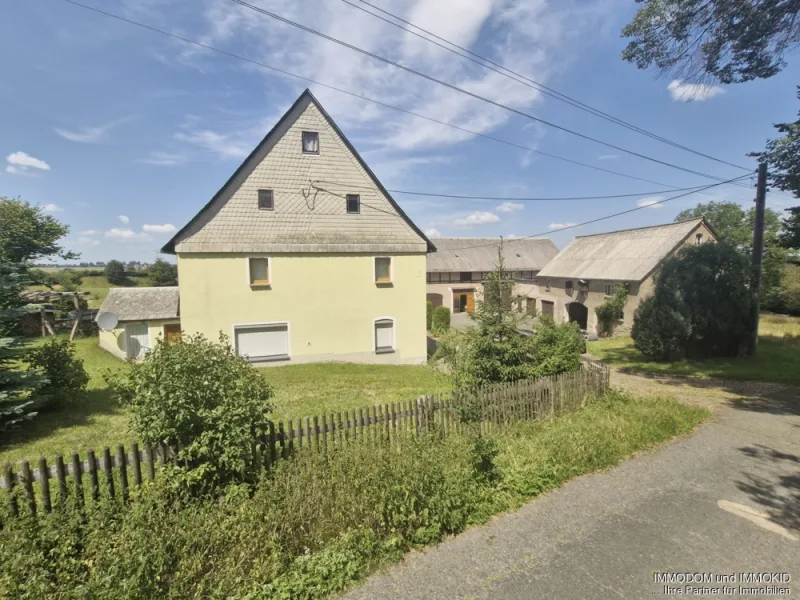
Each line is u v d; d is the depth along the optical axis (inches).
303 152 625.3
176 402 167.6
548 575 139.8
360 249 654.5
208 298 582.6
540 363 321.1
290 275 618.8
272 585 130.9
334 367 601.9
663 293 640.4
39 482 164.7
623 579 137.2
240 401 176.2
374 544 151.1
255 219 601.0
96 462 157.4
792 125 462.3
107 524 145.4
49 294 1087.0
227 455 164.9
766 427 290.7
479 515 173.0
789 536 160.4
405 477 171.0
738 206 1817.2
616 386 445.7
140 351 853.8
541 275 1419.8
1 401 302.4
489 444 204.8
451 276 1667.1
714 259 617.3
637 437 256.1
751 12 326.0
